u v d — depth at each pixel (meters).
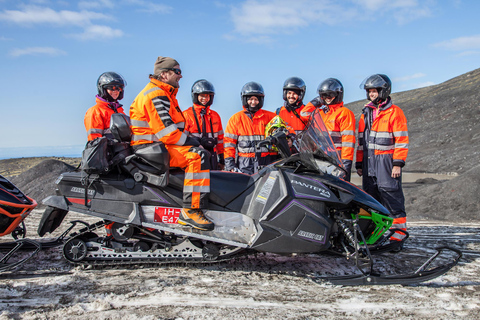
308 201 3.87
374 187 5.52
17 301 3.21
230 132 5.56
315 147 3.97
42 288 3.49
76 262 4.04
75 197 4.05
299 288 3.68
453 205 9.48
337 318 3.06
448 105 28.38
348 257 3.90
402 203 5.32
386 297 3.50
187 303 3.26
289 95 5.68
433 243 5.66
